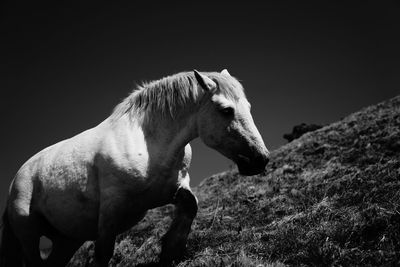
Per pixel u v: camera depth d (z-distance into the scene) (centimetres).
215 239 520
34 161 526
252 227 532
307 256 400
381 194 491
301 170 734
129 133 450
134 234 668
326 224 454
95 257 430
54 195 477
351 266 370
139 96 471
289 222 500
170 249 438
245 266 397
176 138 446
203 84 427
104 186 438
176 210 452
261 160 414
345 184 567
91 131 491
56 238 541
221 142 431
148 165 437
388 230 405
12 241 537
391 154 647
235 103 430
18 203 505
